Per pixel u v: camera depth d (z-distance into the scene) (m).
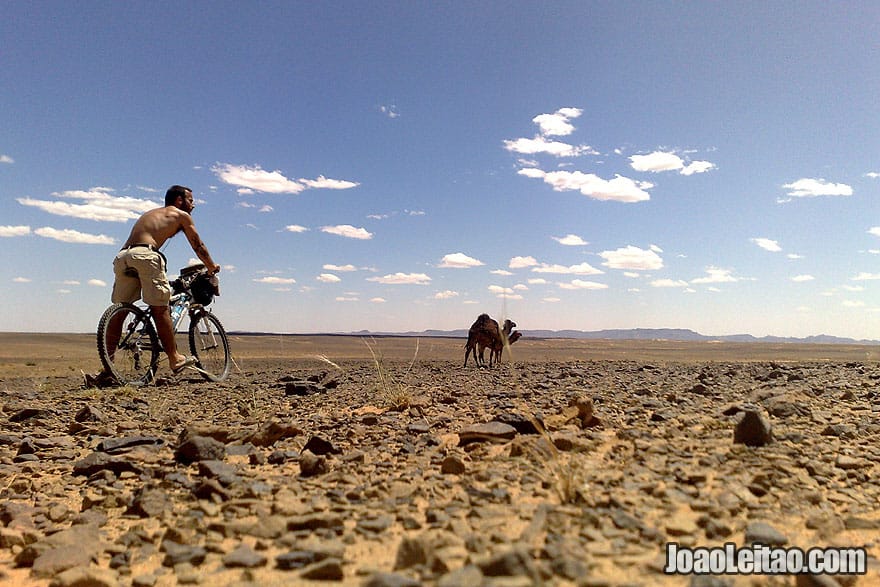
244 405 7.94
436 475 4.18
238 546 2.92
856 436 5.39
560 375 12.35
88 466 4.59
